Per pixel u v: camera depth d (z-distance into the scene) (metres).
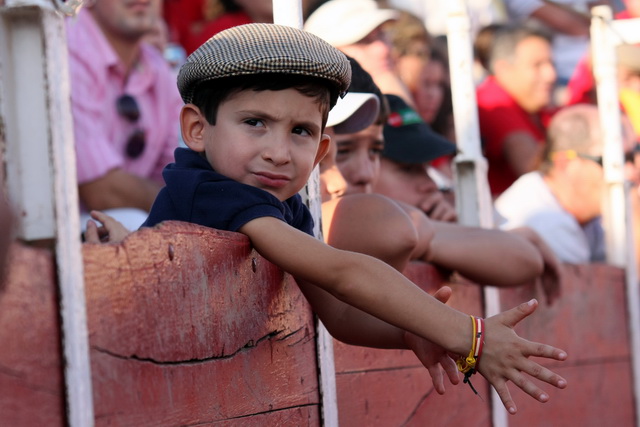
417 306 4.50
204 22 11.13
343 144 6.98
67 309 3.38
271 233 4.56
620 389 10.88
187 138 4.85
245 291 4.69
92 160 8.53
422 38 11.67
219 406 4.40
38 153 3.45
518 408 8.71
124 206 8.70
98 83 8.94
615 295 10.85
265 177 4.66
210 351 4.34
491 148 13.10
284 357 5.09
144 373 3.85
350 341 5.18
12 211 3.19
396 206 5.85
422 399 7.03
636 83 14.70
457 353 4.45
